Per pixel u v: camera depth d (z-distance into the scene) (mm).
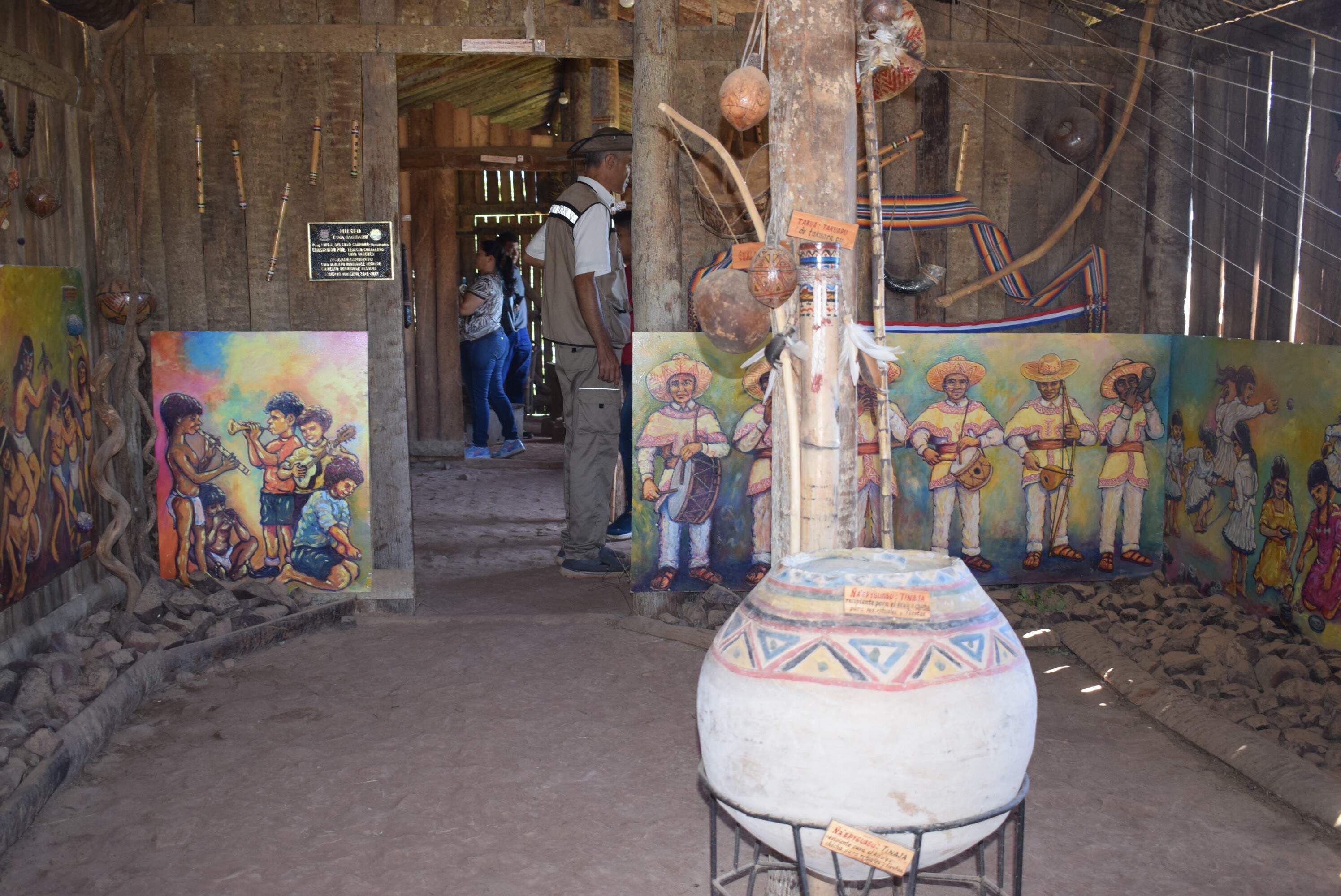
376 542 4965
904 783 1928
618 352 5645
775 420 2568
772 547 2588
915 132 4879
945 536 5051
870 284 4957
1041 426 5051
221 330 4852
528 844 2857
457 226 11648
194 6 4703
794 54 2391
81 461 4387
